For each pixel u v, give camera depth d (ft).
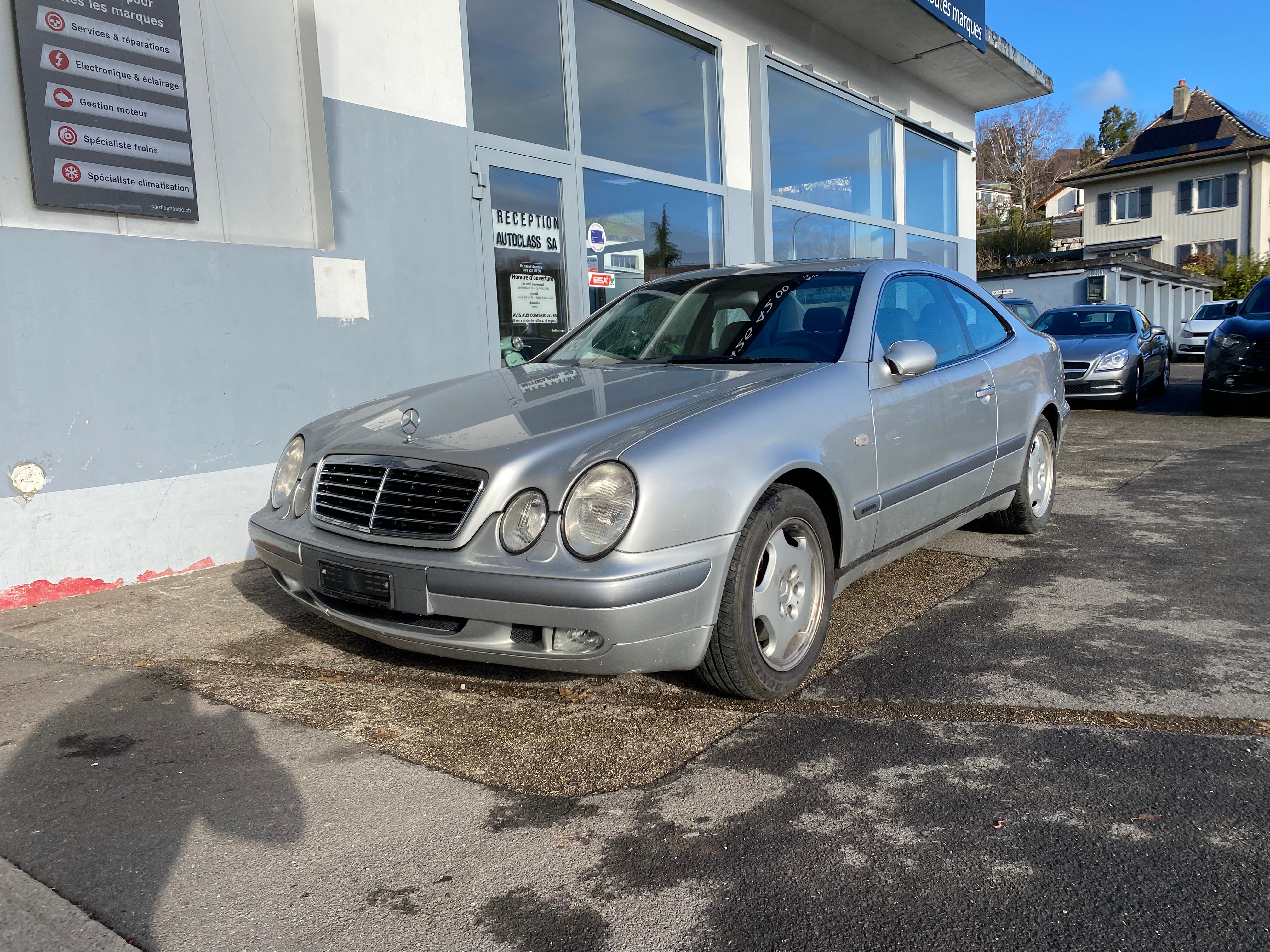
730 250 28.09
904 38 33.88
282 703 9.57
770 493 8.95
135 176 14.65
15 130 13.46
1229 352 32.04
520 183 20.84
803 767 7.88
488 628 8.18
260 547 10.37
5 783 7.89
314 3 16.43
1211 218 118.52
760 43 28.94
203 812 7.35
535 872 6.44
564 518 7.88
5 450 13.06
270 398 15.99
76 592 13.83
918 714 8.89
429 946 5.66
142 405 14.39
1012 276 78.38
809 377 10.01
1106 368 36.17
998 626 11.46
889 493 10.84
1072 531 16.44
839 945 5.56
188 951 5.64
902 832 6.80
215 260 15.11
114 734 8.87
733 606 8.45
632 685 9.83
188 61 15.34
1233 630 11.00
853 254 35.14
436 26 18.49
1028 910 5.83
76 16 13.80
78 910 6.06
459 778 7.88
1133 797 7.19
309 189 17.10
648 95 24.95
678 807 7.28
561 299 22.04
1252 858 6.32
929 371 11.41
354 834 6.99
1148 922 5.67
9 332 12.98
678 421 8.64
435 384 12.24
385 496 8.92
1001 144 186.70
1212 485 20.15
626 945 5.63
